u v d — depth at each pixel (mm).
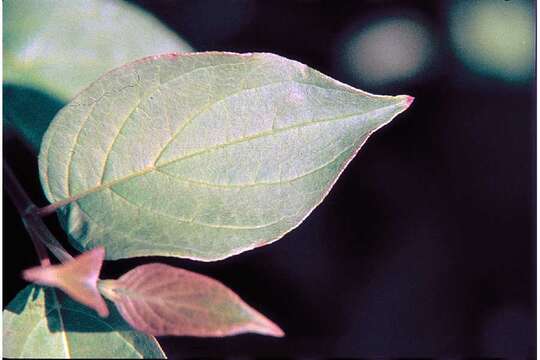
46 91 428
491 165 563
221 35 510
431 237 561
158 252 366
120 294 346
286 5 522
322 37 525
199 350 525
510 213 565
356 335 538
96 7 443
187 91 367
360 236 551
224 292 338
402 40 530
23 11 435
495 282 565
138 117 369
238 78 365
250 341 531
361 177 559
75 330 364
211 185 369
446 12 534
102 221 371
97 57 439
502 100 551
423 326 553
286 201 368
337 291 540
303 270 536
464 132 557
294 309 531
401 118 557
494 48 534
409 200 560
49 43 434
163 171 371
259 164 368
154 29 450
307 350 534
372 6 531
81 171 373
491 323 557
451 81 541
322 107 365
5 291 447
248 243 367
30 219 373
